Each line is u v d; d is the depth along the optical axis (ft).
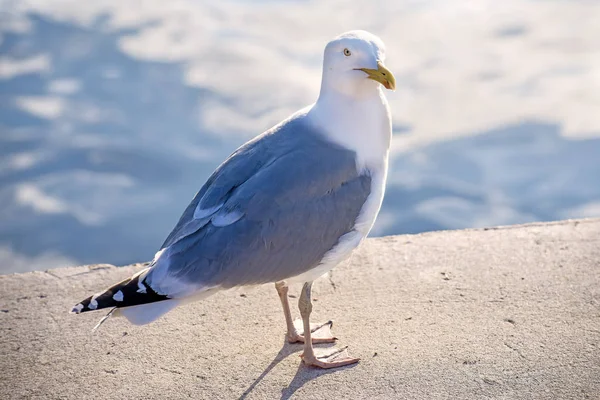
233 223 16.85
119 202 63.16
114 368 18.22
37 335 19.56
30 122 72.59
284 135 17.95
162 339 19.21
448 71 77.56
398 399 16.62
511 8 92.43
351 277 21.34
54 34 88.02
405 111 70.33
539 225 23.39
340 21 90.07
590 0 93.30
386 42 84.53
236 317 20.03
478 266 21.44
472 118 68.13
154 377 17.85
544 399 16.42
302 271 17.66
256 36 86.53
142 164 67.36
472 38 84.79
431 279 20.99
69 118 74.18
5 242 58.44
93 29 88.94
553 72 75.82
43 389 17.62
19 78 80.33
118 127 71.77
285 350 18.67
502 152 63.26
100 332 19.60
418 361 17.80
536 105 69.77
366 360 18.01
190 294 16.63
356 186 17.81
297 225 17.15
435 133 66.13
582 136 64.34
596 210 56.75
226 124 71.20
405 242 22.90
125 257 57.00
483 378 17.10
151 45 84.69
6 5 94.22
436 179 60.54
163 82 78.28
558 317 19.10
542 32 85.20
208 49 83.97
